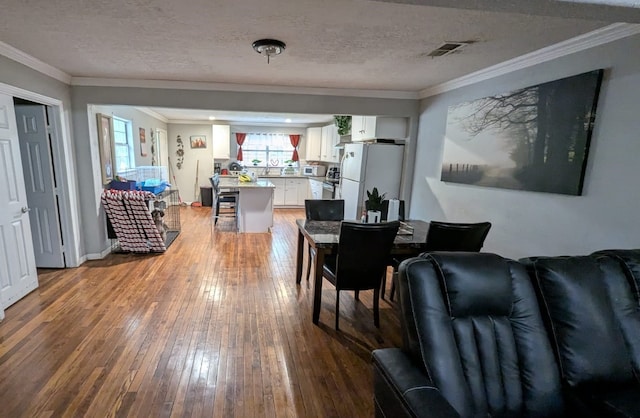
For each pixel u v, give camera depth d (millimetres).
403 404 1134
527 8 1368
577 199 2277
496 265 1381
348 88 4137
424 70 3199
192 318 2748
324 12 1945
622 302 1484
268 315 2848
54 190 3623
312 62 2994
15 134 2934
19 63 2879
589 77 2158
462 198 3512
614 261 1559
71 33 2336
